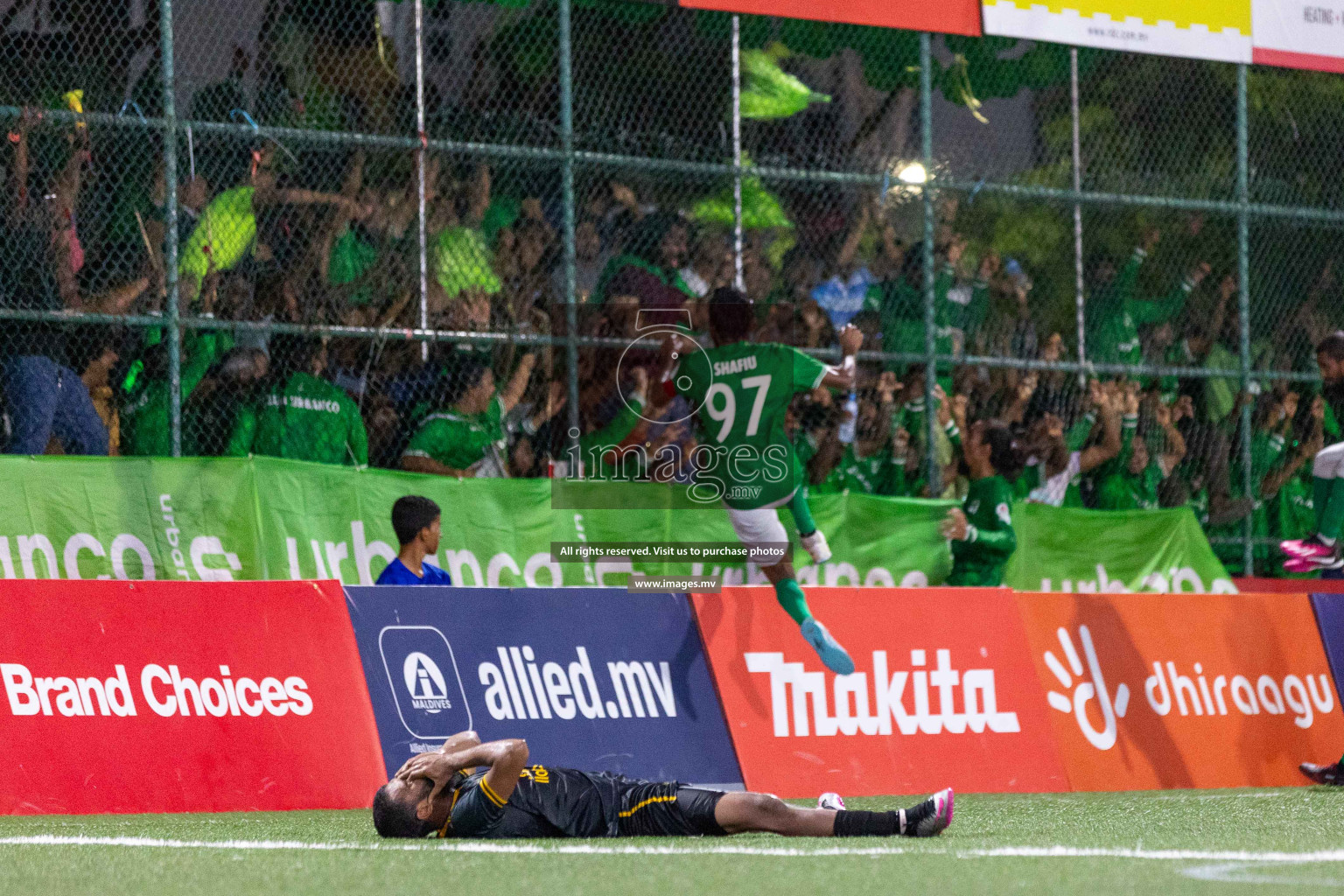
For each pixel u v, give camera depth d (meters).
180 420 31.36
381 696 27.39
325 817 24.64
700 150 38.16
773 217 37.78
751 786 29.30
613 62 37.56
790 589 30.66
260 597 27.09
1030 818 23.95
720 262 36.91
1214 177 41.41
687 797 19.75
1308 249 42.16
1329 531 34.44
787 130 39.72
